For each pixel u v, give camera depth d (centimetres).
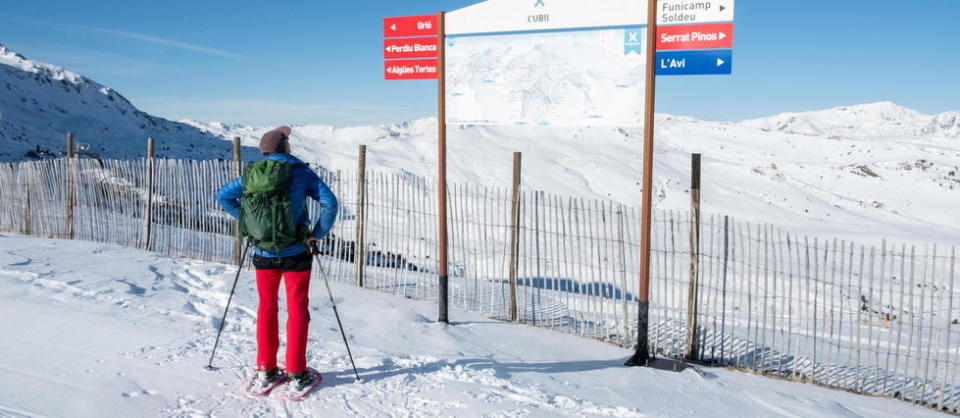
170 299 624
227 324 544
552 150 7388
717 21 514
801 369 573
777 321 931
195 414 351
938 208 5166
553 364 505
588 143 7962
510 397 398
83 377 392
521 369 478
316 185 386
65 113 7231
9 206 1202
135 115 8069
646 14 547
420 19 633
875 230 4291
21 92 7294
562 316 715
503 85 607
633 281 716
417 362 456
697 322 586
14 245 897
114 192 1044
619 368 511
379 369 437
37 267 721
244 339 492
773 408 433
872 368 610
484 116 617
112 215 1043
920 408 498
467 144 7688
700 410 411
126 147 6228
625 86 563
